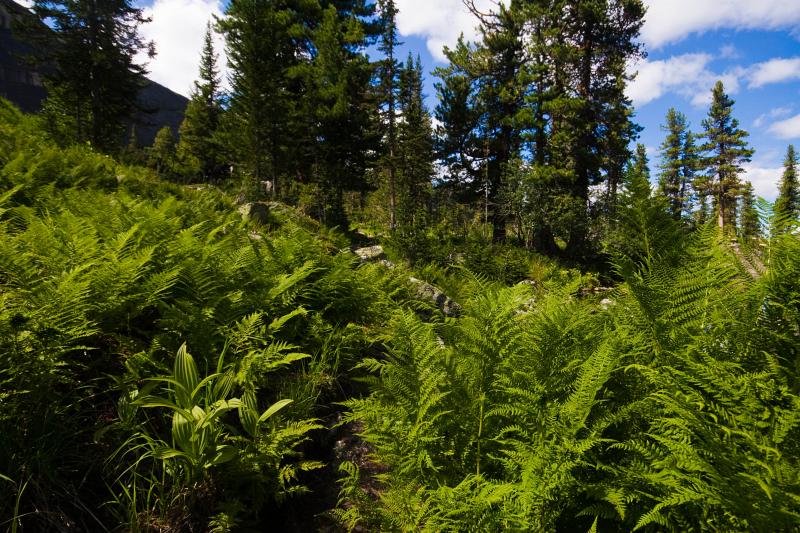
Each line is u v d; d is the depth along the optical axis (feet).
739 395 3.77
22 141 25.53
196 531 5.95
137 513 5.93
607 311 7.14
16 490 5.40
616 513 4.14
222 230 17.87
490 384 5.81
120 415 6.38
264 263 12.75
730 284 5.17
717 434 3.87
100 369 7.66
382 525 5.20
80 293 7.07
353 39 88.69
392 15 111.34
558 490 4.48
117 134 100.37
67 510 5.62
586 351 6.12
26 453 5.73
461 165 111.24
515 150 102.89
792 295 4.48
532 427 4.93
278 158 84.43
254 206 30.25
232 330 8.68
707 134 148.36
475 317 6.84
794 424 3.40
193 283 9.50
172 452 5.77
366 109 93.91
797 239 4.74
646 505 4.17
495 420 5.77
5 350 6.07
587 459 4.77
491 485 4.60
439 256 44.01
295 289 11.56
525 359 5.88
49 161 21.26
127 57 91.76
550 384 5.38
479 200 106.52
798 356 4.13
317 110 80.79
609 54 79.66
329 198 68.69
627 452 4.89
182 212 18.66
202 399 7.09
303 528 6.72
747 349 4.65
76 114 96.07
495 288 9.05
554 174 78.33
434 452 5.67
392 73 111.24
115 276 8.18
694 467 3.57
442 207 117.50
